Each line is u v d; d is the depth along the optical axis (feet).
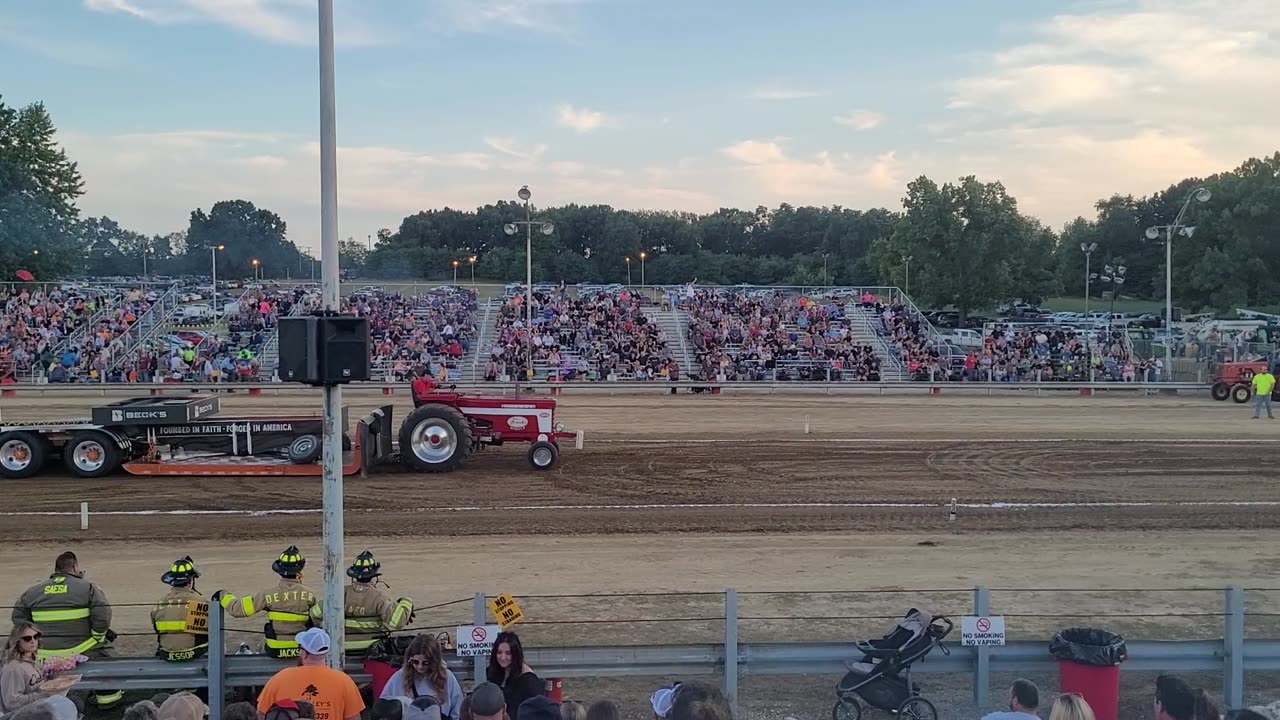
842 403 120.78
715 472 69.67
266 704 23.93
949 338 181.37
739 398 127.13
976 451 79.46
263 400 122.62
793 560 47.14
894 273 293.84
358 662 29.78
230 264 495.41
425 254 417.49
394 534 51.72
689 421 100.68
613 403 119.96
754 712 30.14
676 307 176.76
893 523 54.70
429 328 160.97
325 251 28.96
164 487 62.95
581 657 29.04
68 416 105.60
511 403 70.38
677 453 77.87
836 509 58.03
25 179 226.17
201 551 48.52
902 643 28.99
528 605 40.01
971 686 32.07
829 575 44.68
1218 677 33.12
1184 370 146.61
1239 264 256.32
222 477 65.98
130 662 28.63
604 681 32.35
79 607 29.94
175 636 29.12
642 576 44.32
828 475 68.69
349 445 66.85
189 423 66.49
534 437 70.59
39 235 224.74
